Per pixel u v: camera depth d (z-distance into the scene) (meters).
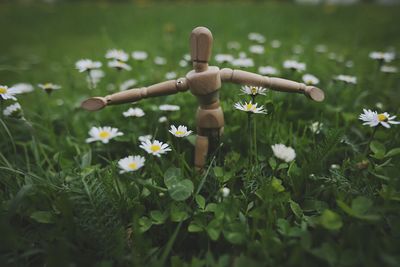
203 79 0.23
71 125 0.38
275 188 0.23
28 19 1.28
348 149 0.30
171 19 1.09
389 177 0.23
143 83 0.42
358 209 0.20
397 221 0.21
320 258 0.20
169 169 0.24
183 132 0.25
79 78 0.54
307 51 0.63
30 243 0.22
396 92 0.43
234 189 0.27
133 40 0.79
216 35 0.83
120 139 0.31
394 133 0.30
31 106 0.43
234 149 0.30
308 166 0.25
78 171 0.27
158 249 0.23
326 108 0.36
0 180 0.25
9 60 0.73
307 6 1.39
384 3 1.53
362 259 0.19
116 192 0.25
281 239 0.22
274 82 0.24
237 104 0.25
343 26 0.98
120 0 1.86
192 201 0.23
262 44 0.67
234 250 0.21
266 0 1.84
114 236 0.21
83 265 0.21
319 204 0.24
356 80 0.41
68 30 1.08
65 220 0.22
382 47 0.72
